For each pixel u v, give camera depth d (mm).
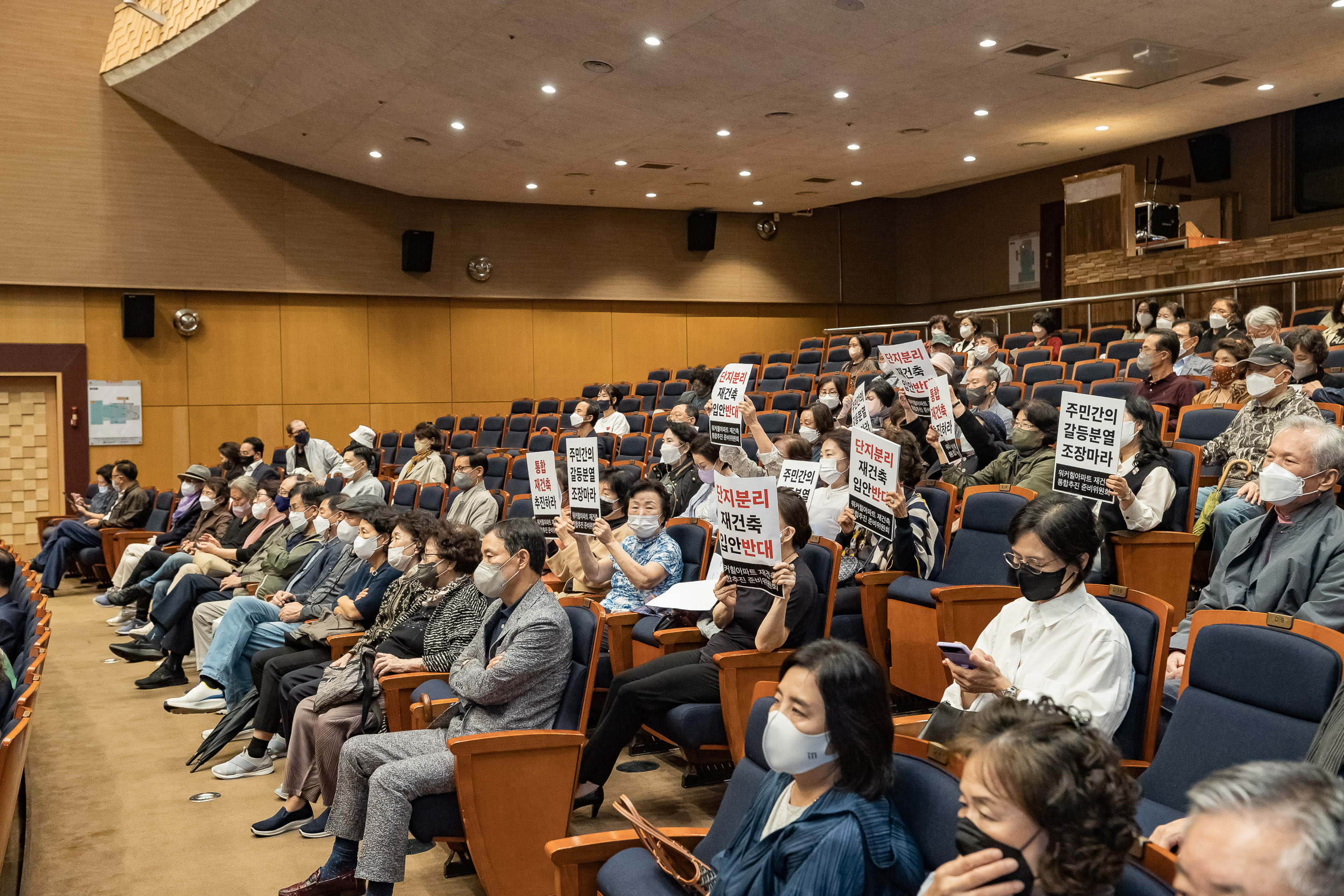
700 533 4789
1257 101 11641
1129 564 3875
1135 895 1392
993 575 4215
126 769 4648
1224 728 2234
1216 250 11070
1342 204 12289
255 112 11797
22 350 12453
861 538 4648
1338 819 925
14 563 4746
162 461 13367
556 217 16188
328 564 5406
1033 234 16578
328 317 14555
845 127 12133
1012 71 10203
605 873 2314
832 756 1818
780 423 9141
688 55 9609
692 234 16875
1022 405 4816
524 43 9305
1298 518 3090
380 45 9484
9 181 12156
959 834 1400
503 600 3412
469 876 3434
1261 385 4629
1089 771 1315
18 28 12133
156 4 11297
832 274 18266
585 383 16531
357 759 3162
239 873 3502
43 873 3516
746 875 1845
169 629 6090
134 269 12891
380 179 14180
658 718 3652
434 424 13680
